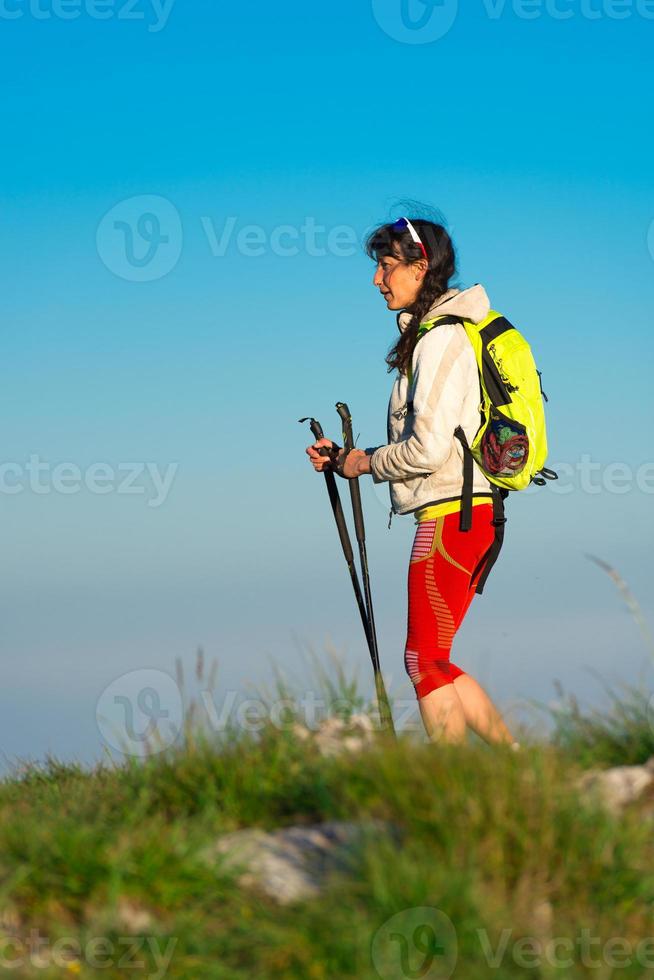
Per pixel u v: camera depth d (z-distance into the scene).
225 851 13.05
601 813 12.77
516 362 19.12
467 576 18.98
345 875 12.32
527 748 14.31
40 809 15.77
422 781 13.34
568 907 11.89
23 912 12.48
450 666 18.58
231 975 11.20
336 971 10.99
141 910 12.30
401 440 20.00
